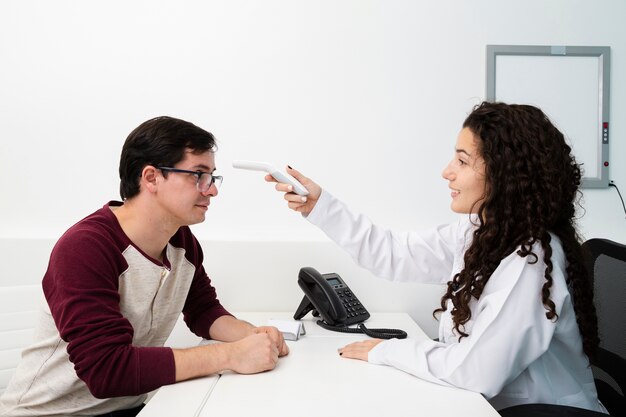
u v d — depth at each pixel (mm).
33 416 1097
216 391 912
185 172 1047
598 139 1757
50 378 1083
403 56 1742
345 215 1380
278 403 859
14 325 1411
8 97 1730
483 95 1752
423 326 1702
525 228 1013
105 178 1744
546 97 1753
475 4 1740
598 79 1752
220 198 1745
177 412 817
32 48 1729
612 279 1138
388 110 1743
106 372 910
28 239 1665
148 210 1073
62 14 1730
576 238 1110
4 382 1374
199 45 1742
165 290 1179
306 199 1336
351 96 1743
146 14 1736
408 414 822
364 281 1693
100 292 968
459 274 1120
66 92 1733
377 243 1403
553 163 1055
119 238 1064
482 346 935
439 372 969
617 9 1752
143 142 1050
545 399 1033
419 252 1409
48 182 1733
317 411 829
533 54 1734
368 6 1737
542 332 950
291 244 1690
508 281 983
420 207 1750
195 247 1304
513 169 1036
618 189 1773
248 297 1694
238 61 1743
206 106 1744
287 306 1694
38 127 1732
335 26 1741
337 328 1375
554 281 973
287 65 1744
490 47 1729
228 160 1748
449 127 1751
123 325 973
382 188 1752
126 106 1741
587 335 1061
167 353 965
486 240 1045
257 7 1741
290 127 1745
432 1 1737
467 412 833
